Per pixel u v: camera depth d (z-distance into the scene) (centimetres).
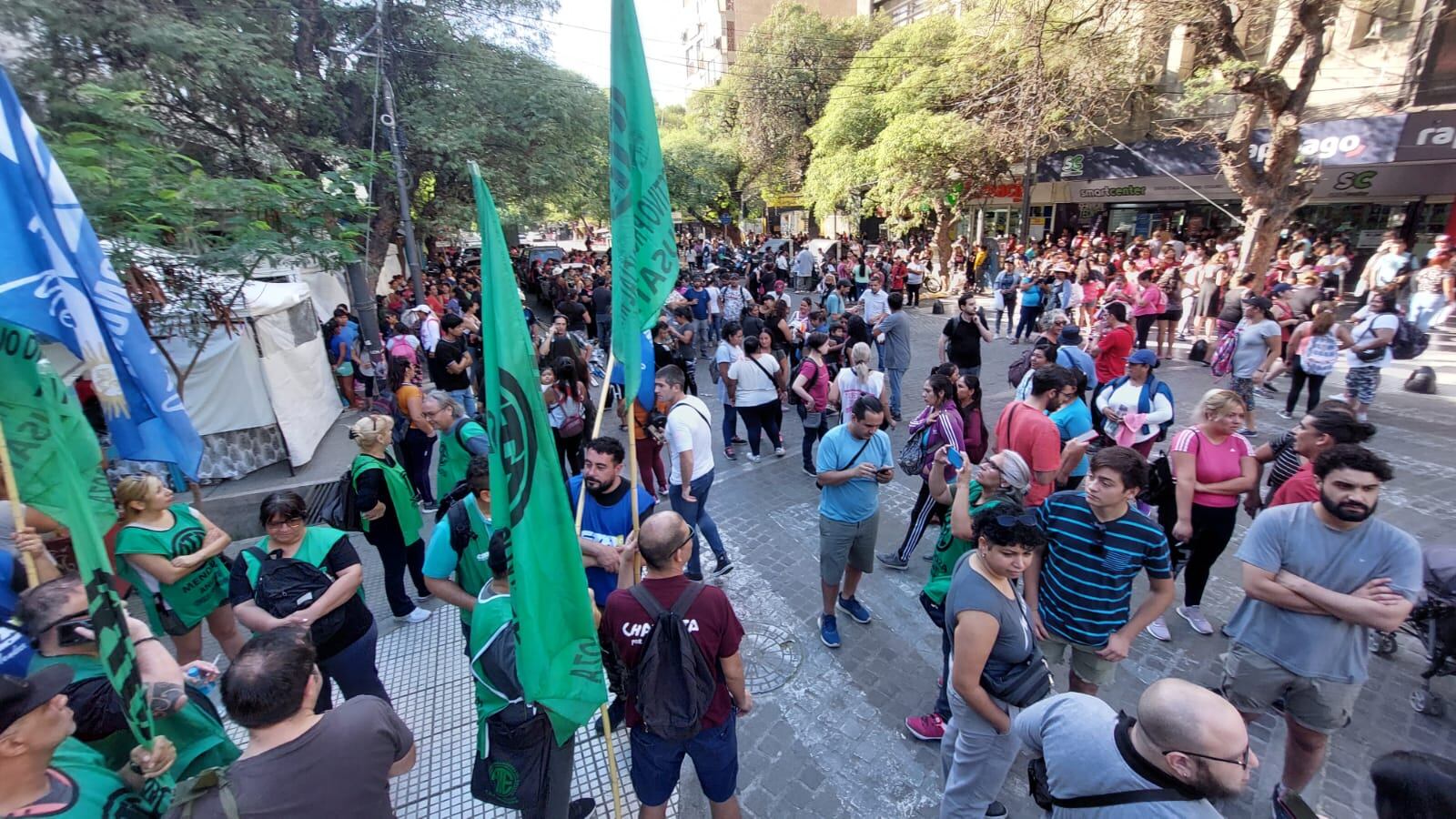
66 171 438
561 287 1905
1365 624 285
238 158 1078
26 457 233
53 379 242
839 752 395
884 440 466
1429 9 1445
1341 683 299
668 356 925
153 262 515
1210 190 2009
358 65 1258
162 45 865
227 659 488
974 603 278
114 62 896
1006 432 480
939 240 2358
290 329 906
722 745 291
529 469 247
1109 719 218
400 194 1170
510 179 1364
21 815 190
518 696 275
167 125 971
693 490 539
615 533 396
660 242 307
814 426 798
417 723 423
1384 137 1489
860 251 2492
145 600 387
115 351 280
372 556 639
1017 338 1555
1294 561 303
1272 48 1565
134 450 288
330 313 1472
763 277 1998
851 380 731
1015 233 2762
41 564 345
